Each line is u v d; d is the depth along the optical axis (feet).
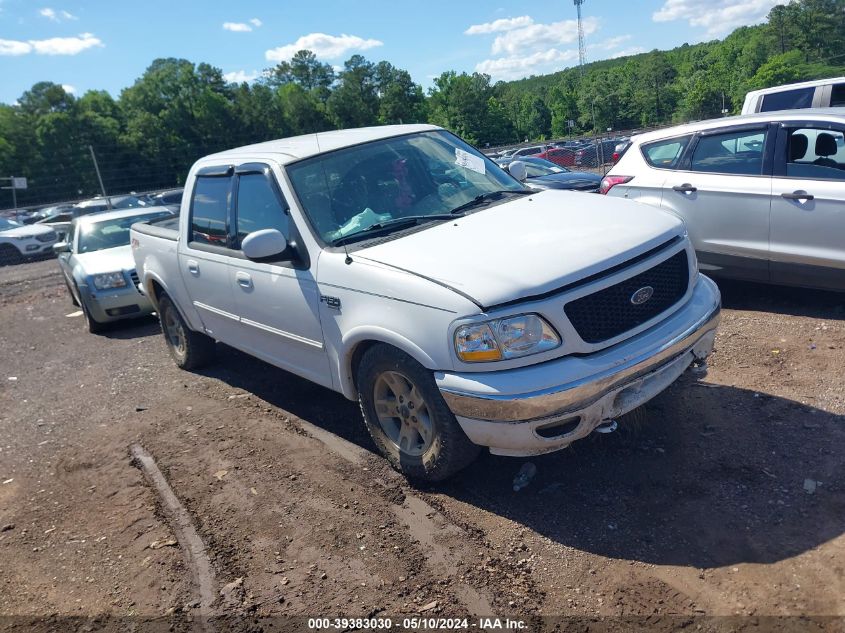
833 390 13.83
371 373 12.33
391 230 13.20
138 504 13.30
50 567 11.61
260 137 251.80
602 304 10.76
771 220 18.71
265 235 12.98
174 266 18.78
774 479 11.13
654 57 353.31
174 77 245.86
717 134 20.42
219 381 20.04
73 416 18.93
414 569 10.23
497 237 11.99
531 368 10.27
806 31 304.09
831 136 17.99
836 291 18.39
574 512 11.04
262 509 12.47
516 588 9.54
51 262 68.33
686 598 8.92
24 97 207.10
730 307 20.13
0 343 30.96
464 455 11.57
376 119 322.55
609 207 13.32
